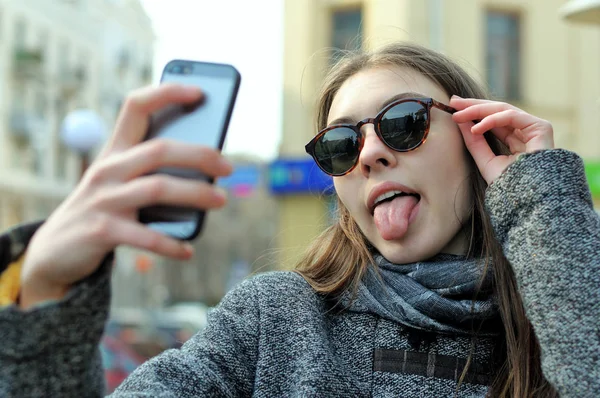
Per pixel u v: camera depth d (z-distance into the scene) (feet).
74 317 2.54
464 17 36.27
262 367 4.22
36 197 78.95
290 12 38.78
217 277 167.84
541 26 36.76
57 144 82.28
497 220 4.20
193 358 4.07
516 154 4.42
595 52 35.86
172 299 158.30
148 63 104.88
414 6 35.58
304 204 38.42
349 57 5.18
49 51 81.66
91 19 89.86
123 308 93.56
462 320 4.27
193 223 2.59
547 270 3.85
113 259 2.59
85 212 2.48
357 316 4.54
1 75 74.23
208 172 2.52
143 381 3.70
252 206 171.73
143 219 2.67
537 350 4.31
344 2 37.86
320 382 4.05
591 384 3.51
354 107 4.53
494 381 4.24
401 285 4.38
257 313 4.48
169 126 2.80
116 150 2.62
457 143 4.48
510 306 4.35
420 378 4.26
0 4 73.72
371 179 4.35
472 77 5.05
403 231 4.29
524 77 36.65
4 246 2.65
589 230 3.89
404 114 4.31
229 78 2.85
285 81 38.68
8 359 2.51
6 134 74.64
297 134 38.58
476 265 4.35
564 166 4.10
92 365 2.66
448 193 4.39
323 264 4.82
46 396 2.55
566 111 36.29
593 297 3.70
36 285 2.56
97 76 91.15
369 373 4.32
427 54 4.83
